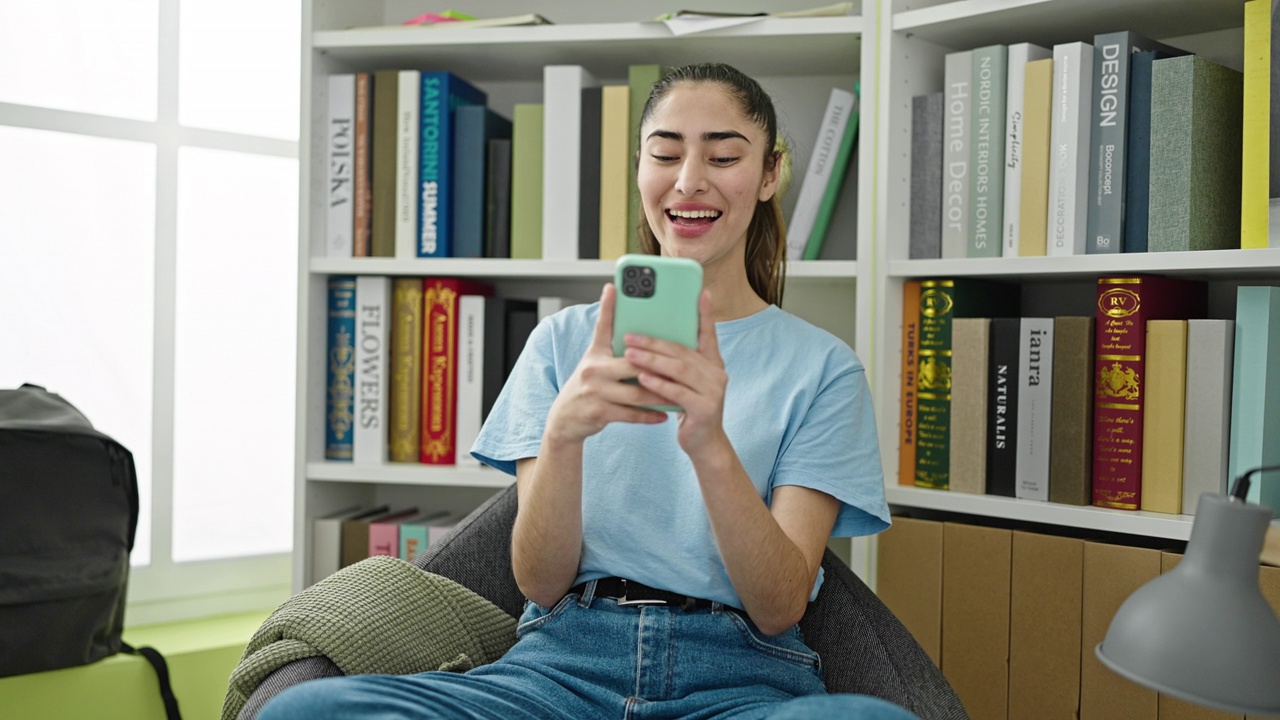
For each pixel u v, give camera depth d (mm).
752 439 1211
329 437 1950
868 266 1697
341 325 1934
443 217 1880
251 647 1199
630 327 983
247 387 2133
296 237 2184
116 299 2008
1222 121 1491
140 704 1744
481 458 1302
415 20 1927
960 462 1629
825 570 1324
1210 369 1422
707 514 1171
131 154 2016
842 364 1253
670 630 1124
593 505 1208
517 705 1041
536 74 2064
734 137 1250
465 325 1902
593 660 1122
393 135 1893
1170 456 1451
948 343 1648
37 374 1938
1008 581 1535
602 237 1826
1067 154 1538
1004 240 1598
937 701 1107
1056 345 1544
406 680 1013
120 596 1748
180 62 2057
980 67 1616
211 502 2096
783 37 1756
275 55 2160
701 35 1759
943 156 1664
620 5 2121
